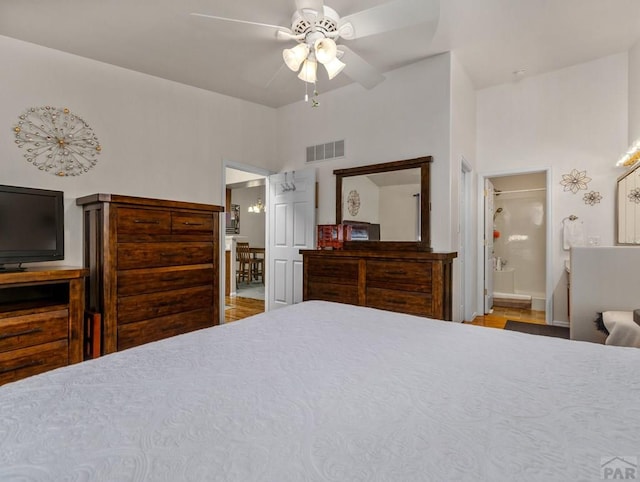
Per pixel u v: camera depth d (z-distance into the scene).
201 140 4.12
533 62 3.67
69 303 2.60
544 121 4.02
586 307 2.63
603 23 2.95
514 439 0.62
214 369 0.95
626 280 2.52
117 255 2.80
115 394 0.80
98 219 2.87
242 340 1.21
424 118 3.51
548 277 4.09
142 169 3.65
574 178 3.87
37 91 3.03
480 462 0.55
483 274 4.59
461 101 3.72
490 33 3.06
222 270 4.23
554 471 0.53
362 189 3.93
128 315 2.86
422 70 3.52
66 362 2.56
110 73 3.44
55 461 0.56
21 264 2.88
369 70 2.76
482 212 4.51
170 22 2.74
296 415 0.70
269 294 4.82
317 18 2.27
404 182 3.62
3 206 2.56
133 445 0.60
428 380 0.88
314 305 1.84
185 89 3.99
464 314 4.28
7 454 0.58
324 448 0.59
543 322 4.25
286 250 4.62
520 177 5.93
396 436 0.63
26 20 2.69
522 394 0.80
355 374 0.91
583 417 0.70
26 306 2.50
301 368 0.96
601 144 3.72
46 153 3.07
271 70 3.60
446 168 3.37
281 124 4.86
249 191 9.69
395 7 2.07
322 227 4.00
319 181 4.40
